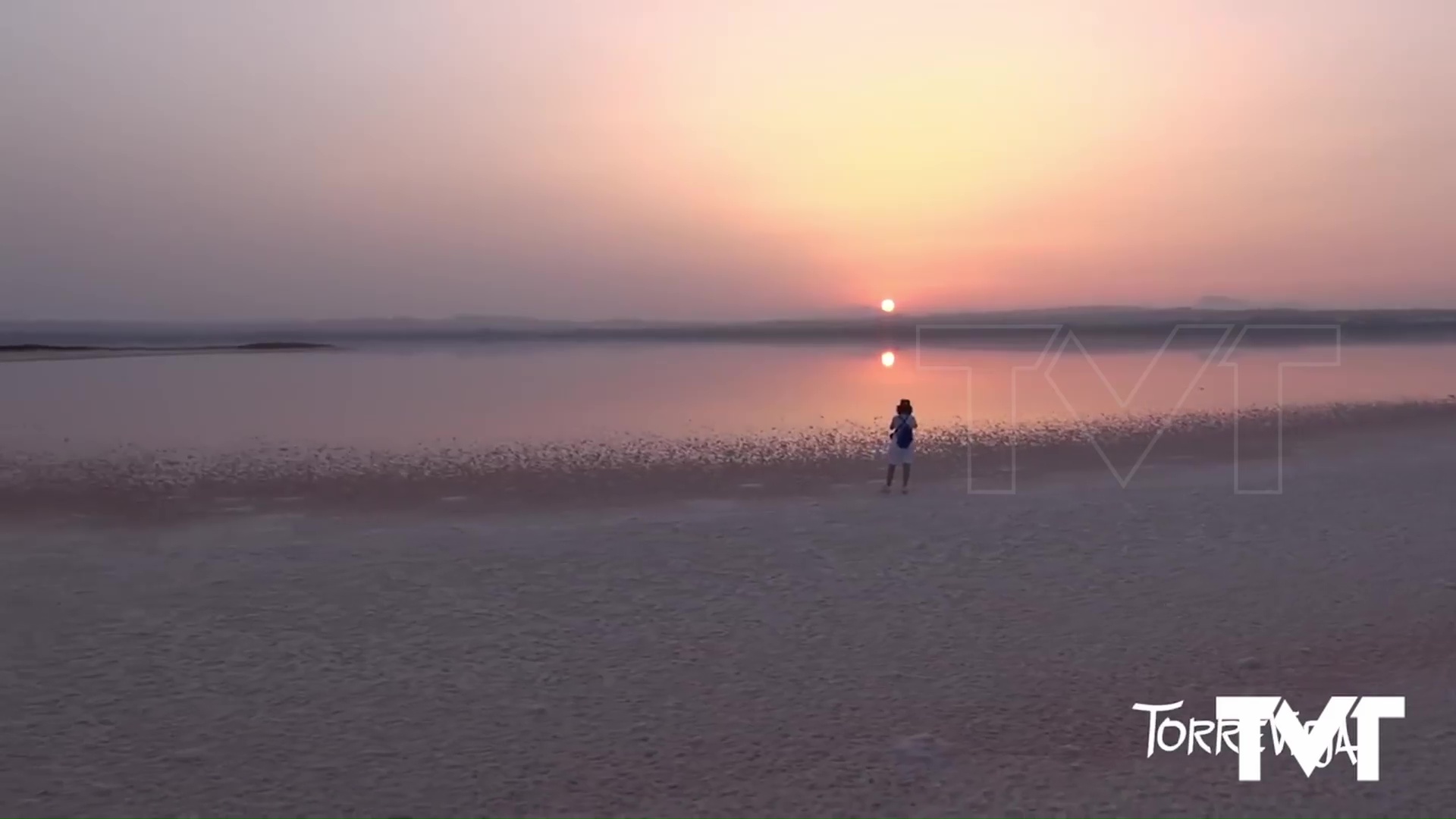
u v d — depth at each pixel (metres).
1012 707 7.21
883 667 8.02
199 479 16.95
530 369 53.91
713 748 6.52
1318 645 8.46
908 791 5.92
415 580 10.55
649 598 9.94
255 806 5.75
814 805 5.75
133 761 6.31
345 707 7.20
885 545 12.20
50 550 11.91
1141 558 11.52
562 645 8.55
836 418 26.23
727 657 8.28
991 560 11.45
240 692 7.45
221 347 116.62
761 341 148.12
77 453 19.75
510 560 11.41
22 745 6.52
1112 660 8.17
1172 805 5.70
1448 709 7.00
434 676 7.82
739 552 11.84
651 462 18.91
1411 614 9.27
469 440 21.94
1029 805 5.72
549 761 6.34
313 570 10.92
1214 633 8.82
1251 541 12.34
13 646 8.42
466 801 5.82
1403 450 20.45
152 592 10.05
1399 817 5.50
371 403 31.17
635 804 5.79
